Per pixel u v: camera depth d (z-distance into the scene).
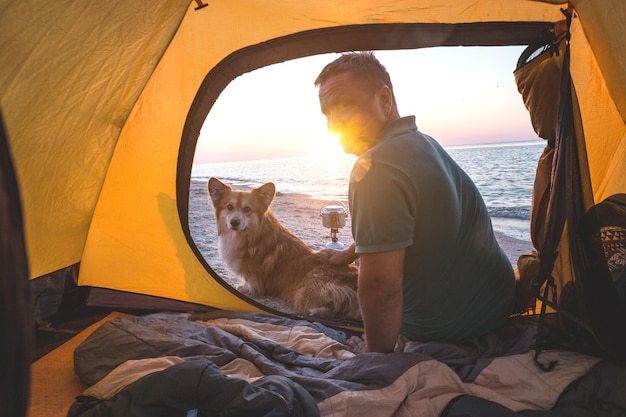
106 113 2.51
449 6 2.19
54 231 2.64
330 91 1.69
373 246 1.46
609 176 2.43
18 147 2.04
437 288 1.62
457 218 1.54
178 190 2.83
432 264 1.57
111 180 2.85
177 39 2.50
